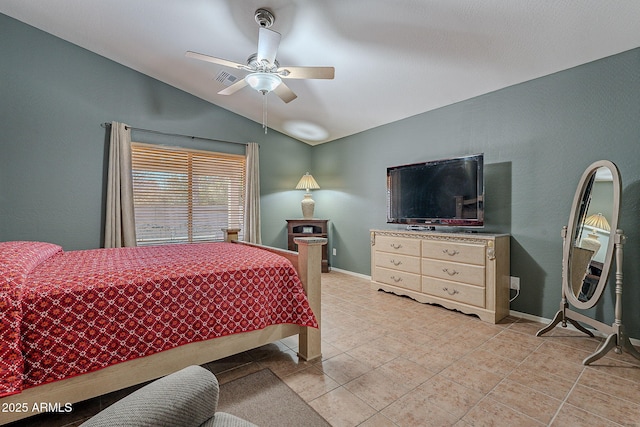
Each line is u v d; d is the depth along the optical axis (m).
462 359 2.16
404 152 4.11
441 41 2.53
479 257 2.90
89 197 3.60
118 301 1.52
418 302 3.45
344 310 3.19
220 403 1.67
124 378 1.56
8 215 3.17
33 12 3.00
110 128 3.71
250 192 4.78
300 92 3.81
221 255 2.27
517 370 2.01
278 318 2.08
